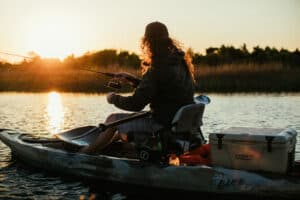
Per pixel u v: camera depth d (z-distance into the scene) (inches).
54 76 973.2
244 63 933.2
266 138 185.6
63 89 967.0
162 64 206.1
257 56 1167.0
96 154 229.8
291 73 882.8
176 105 209.8
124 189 214.8
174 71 207.2
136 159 217.2
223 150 194.4
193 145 217.8
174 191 202.7
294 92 848.3
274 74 884.0
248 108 575.8
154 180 205.9
